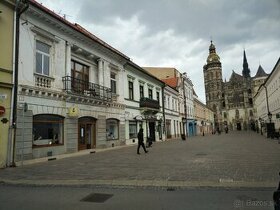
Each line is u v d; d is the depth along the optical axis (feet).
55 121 54.29
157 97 119.24
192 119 193.88
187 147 71.56
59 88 55.26
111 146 75.51
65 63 58.08
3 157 40.50
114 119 79.41
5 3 43.42
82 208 18.90
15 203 20.43
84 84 64.28
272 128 110.83
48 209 18.78
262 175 27.89
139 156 50.83
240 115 397.60
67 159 48.62
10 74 43.42
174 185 25.00
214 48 425.28
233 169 32.09
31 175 31.94
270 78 157.99
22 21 46.96
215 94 411.75
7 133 41.88
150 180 27.07
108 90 73.51
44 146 50.55
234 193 22.11
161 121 119.03
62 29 56.80
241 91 399.85
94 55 69.56
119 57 81.05
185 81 175.73
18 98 44.57
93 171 33.63
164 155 51.39
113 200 20.95
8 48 43.50
